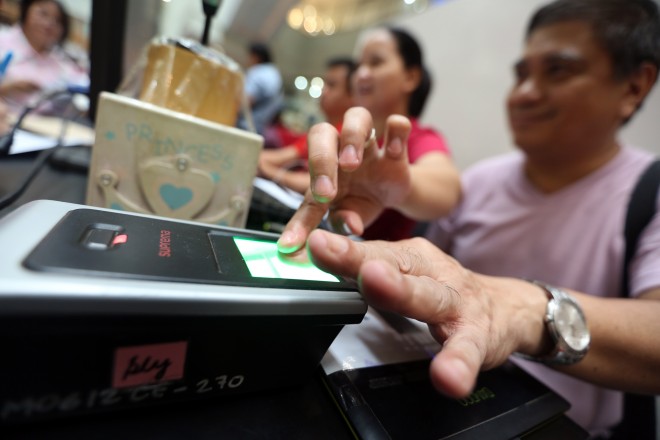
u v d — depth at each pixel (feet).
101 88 1.57
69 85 1.99
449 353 0.48
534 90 1.87
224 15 9.84
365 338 0.79
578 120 1.80
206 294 0.42
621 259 1.80
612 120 1.82
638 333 0.91
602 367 0.90
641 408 1.63
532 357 0.90
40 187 1.11
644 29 1.63
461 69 6.70
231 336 0.46
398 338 0.82
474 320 0.64
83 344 0.37
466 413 0.63
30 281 0.33
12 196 0.92
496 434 0.61
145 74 0.97
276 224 1.29
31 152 1.34
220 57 1.04
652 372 0.91
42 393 0.38
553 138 1.91
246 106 1.23
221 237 0.63
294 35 16.75
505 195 2.42
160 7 2.11
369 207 1.18
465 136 6.52
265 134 4.20
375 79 2.87
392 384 0.65
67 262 0.39
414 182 1.34
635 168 1.96
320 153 0.77
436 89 7.30
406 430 0.56
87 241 0.45
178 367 0.45
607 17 1.64
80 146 1.55
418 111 3.22
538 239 2.11
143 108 0.82
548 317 0.86
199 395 0.50
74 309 0.34
